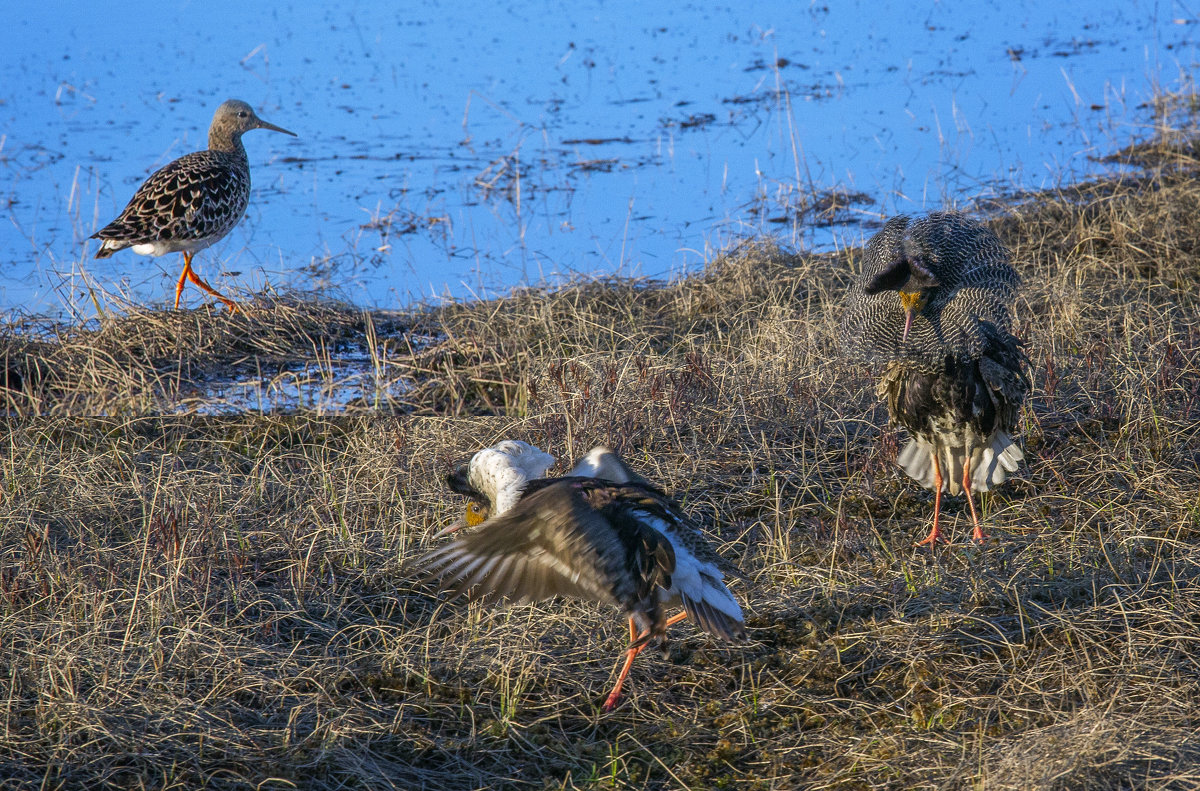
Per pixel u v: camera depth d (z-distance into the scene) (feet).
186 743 26.71
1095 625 28.86
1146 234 53.98
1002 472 34.71
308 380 49.11
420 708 28.27
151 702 27.71
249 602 32.27
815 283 52.90
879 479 38.09
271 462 41.45
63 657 28.71
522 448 30.25
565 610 31.83
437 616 32.14
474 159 71.10
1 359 49.24
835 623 30.78
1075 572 31.35
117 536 36.17
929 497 37.19
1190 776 22.95
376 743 27.09
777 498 36.47
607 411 40.88
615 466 28.86
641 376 42.39
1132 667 27.17
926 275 30.94
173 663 29.17
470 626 31.04
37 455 40.45
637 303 53.88
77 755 25.99
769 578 32.83
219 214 52.65
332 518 36.86
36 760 26.02
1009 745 24.98
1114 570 30.66
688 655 30.19
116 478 39.50
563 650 30.42
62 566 33.27
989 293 32.07
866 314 33.04
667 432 41.24
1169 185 61.21
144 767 25.81
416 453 40.01
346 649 30.66
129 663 29.17
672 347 48.03
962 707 26.99
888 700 27.86
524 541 24.11
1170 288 49.42
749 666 29.37
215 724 27.20
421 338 52.75
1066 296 46.83
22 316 52.47
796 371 43.50
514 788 25.77
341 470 39.78
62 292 54.70
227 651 29.55
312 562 34.42
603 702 28.66
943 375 32.42
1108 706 25.95
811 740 26.63
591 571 24.38
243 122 55.57
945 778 24.38
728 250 57.11
